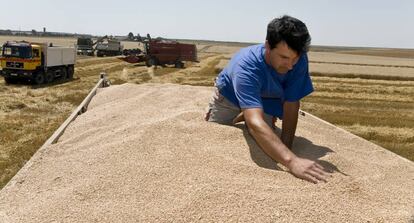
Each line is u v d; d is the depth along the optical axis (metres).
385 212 2.87
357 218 2.73
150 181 3.19
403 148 9.27
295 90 3.98
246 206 2.77
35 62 20.05
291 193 2.95
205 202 2.81
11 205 3.26
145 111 6.11
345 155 4.23
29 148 8.05
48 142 4.98
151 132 4.11
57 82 21.72
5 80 20.58
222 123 4.46
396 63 58.69
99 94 8.66
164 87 8.55
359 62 57.81
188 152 3.66
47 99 15.09
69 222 2.76
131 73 28.55
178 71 31.67
